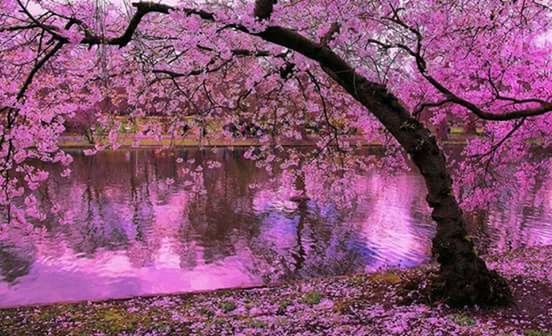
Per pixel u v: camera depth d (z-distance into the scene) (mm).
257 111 13305
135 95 11258
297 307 9961
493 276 8648
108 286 14633
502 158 12773
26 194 29375
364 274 13273
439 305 8484
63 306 11188
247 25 7008
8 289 14297
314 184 14102
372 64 8469
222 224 22672
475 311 8180
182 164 44156
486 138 12812
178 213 24984
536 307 8414
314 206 26531
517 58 9820
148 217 24031
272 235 20766
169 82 12477
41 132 9062
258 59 11555
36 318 10000
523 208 25812
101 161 45656
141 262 16984
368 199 28547
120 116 12156
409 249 18484
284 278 15320
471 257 8461
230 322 8820
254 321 8695
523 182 13594
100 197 29156
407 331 7262
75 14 7613
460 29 8797
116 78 10609
